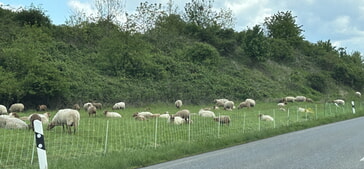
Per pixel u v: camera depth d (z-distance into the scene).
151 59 50.91
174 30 64.50
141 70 47.16
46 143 13.67
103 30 55.81
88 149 13.26
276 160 10.35
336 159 10.30
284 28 81.62
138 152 12.20
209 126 20.77
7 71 35.44
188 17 75.06
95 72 44.06
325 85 66.62
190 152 13.02
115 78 44.31
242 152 12.38
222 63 59.72
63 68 40.47
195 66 53.75
